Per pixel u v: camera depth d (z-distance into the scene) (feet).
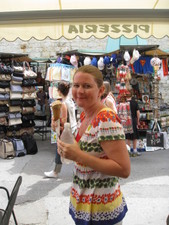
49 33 6.33
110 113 4.39
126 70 21.75
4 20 6.25
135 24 6.25
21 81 23.15
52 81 21.20
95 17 6.20
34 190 13.39
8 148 20.42
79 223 4.65
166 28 6.30
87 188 4.60
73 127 12.80
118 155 4.19
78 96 4.42
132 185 14.07
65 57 22.88
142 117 25.89
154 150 23.63
